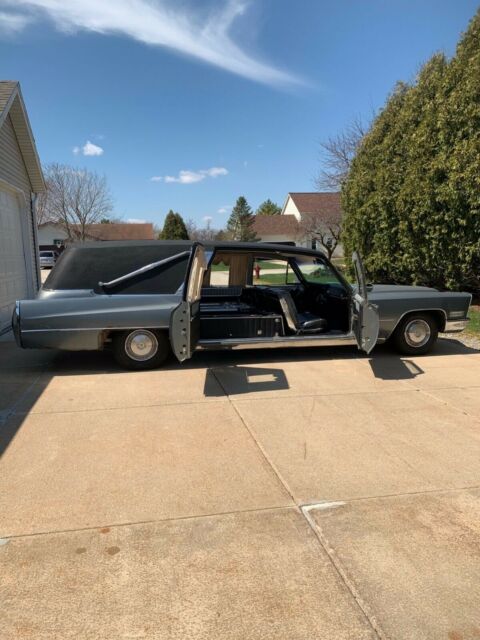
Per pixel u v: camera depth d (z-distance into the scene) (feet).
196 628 6.24
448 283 32.09
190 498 9.38
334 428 12.85
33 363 19.38
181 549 7.84
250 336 19.19
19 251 35.06
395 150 35.63
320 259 19.95
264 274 22.62
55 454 11.22
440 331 21.13
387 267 36.86
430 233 31.14
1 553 7.69
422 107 33.45
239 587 6.98
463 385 16.67
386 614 6.48
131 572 7.29
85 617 6.41
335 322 20.36
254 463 10.86
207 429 12.73
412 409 14.29
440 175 29.99
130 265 18.04
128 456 11.14
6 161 31.12
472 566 7.46
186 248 18.45
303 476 10.28
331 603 6.68
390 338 21.24
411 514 8.87
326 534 8.26
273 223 186.39
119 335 17.97
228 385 16.49
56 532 8.25
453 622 6.35
